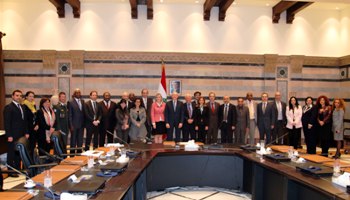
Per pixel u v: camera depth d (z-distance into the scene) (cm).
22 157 326
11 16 921
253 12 960
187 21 943
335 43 981
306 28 975
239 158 497
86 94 919
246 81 947
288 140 760
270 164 367
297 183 333
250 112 810
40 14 924
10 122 545
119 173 311
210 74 939
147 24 936
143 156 415
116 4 933
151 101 749
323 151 720
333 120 721
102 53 919
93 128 687
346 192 252
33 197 233
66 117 671
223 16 938
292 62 952
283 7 888
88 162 334
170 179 497
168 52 928
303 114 723
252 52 958
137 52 923
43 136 609
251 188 455
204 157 505
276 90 951
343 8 977
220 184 504
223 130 750
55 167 332
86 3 928
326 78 973
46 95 908
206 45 946
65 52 910
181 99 933
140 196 378
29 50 909
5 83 910
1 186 280
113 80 923
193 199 459
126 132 692
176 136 709
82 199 220
